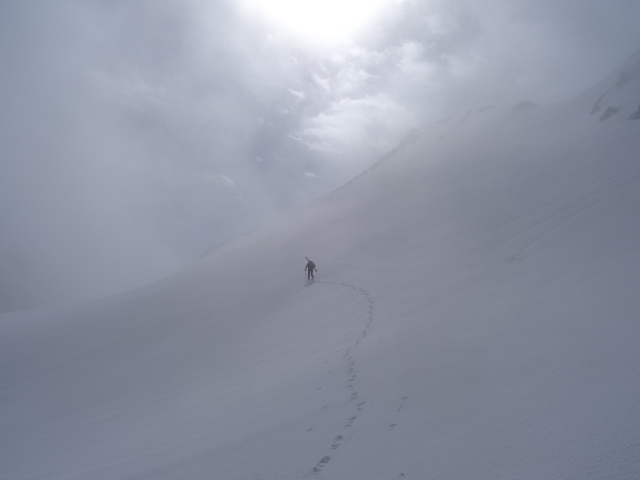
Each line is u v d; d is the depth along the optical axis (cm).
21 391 2209
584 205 1886
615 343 651
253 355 1630
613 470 376
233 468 629
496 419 526
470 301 1208
